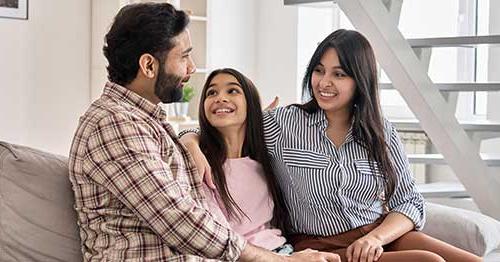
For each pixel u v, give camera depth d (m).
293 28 5.09
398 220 2.70
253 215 2.58
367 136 2.69
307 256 2.33
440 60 4.99
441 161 3.81
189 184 2.33
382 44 3.40
